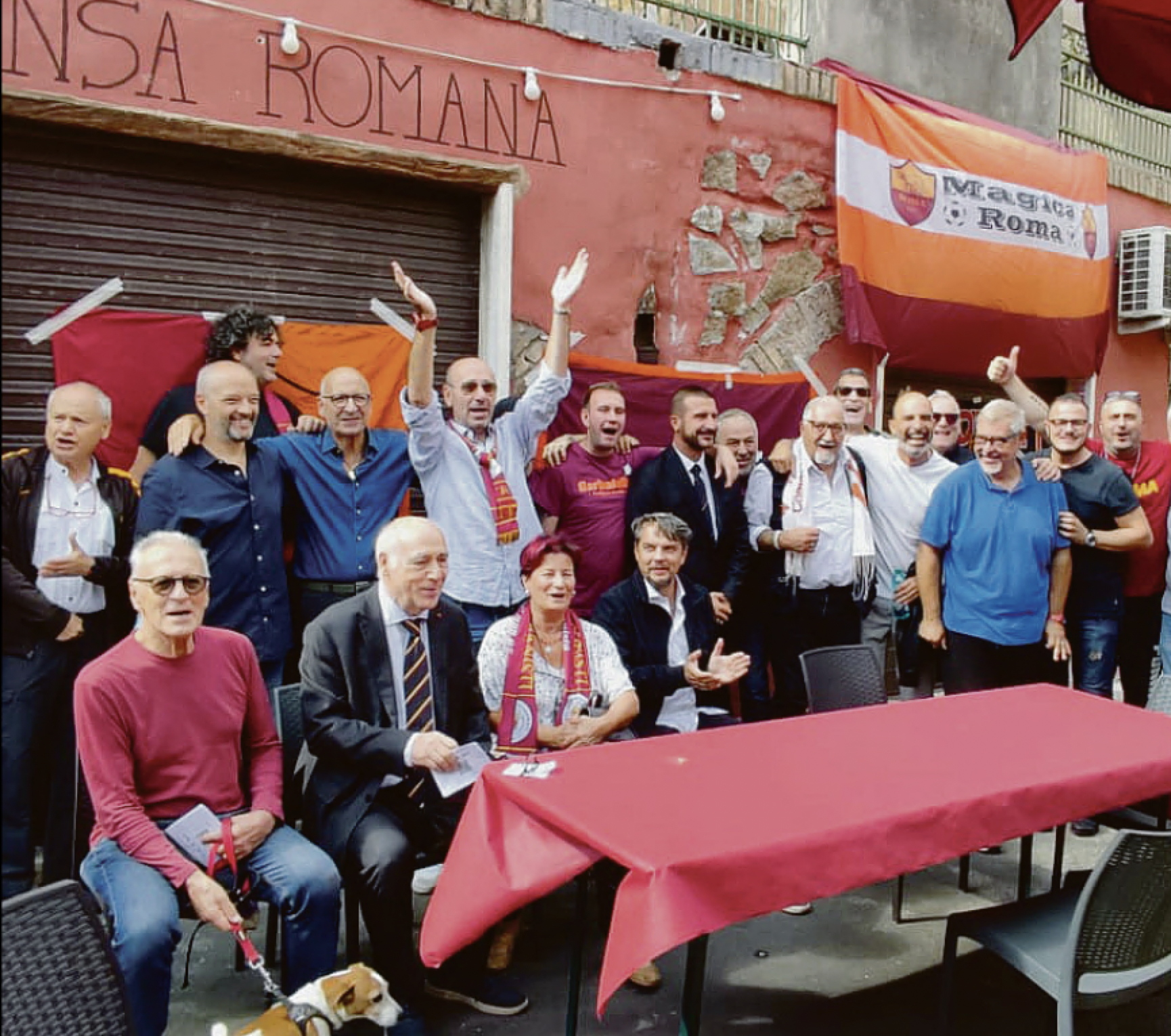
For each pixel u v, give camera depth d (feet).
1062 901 9.37
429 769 9.61
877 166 20.94
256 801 9.70
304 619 13.02
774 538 15.21
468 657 10.86
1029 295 23.44
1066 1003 7.97
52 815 11.73
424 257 16.81
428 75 16.05
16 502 11.43
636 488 14.84
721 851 7.24
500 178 16.80
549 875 7.95
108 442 14.16
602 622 12.75
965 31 23.98
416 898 12.41
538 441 17.16
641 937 6.91
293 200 15.60
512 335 17.25
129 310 14.38
